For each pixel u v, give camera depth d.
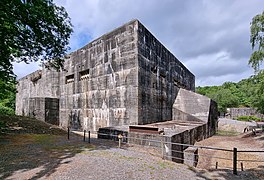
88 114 17.62
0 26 7.53
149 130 9.38
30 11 8.22
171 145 8.16
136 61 14.21
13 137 10.83
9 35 8.37
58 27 10.14
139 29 14.77
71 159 6.46
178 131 10.45
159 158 7.79
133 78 14.28
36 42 9.82
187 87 29.89
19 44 9.34
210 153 12.34
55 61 12.12
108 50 16.36
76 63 19.64
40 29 9.41
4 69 10.28
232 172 6.44
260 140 16.41
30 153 7.30
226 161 10.62
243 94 57.41
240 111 46.94
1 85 13.58
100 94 16.66
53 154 7.19
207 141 16.45
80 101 18.66
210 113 21.08
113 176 5.01
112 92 15.63
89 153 7.39
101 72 16.78
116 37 15.80
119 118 14.87
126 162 6.35
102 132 11.92
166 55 20.89
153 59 17.27
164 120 19.38
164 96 19.67
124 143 10.09
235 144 15.47
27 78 28.33
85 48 18.72
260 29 13.31
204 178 5.70
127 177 5.02
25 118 17.88
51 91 22.16
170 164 6.98
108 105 15.84
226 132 26.94
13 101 33.47
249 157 11.46
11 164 5.86
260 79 13.88
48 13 9.29
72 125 19.20
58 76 21.94
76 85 19.34
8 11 7.55
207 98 20.31
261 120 37.66
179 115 21.25
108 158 6.73
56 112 20.78
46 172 5.16
